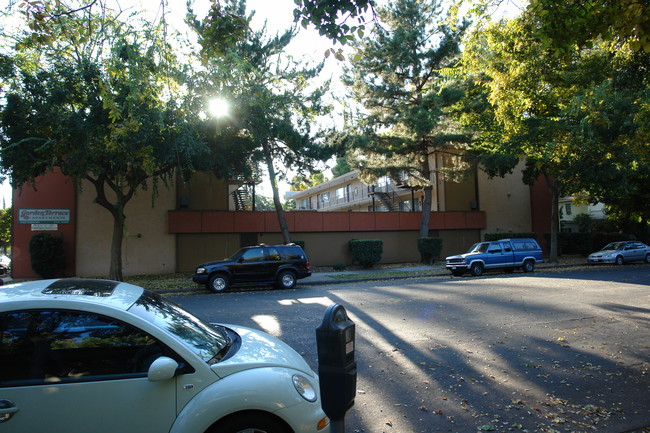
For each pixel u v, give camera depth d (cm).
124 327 298
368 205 3959
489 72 1259
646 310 973
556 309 1002
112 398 278
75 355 287
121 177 1722
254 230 2464
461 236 3020
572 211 4400
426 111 2161
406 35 2266
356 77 2372
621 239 3112
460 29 2242
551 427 419
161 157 1633
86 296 315
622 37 621
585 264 2561
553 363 614
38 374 280
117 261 1847
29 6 645
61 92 1434
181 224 2345
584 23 616
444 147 2856
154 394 282
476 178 3083
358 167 2452
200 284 1639
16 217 2083
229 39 640
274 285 1734
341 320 282
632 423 423
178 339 307
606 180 2262
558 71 1146
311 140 2088
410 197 3475
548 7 630
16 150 1501
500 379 554
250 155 2059
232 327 421
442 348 696
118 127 1436
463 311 996
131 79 1196
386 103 2450
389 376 570
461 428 420
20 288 325
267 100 1767
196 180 2425
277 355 345
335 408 264
